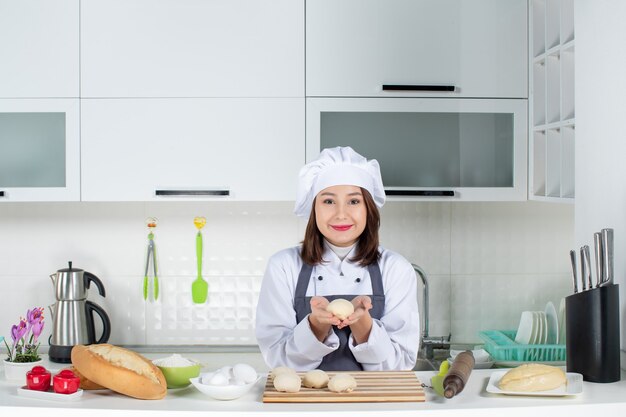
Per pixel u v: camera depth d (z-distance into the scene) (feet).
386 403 4.22
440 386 4.43
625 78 5.32
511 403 4.26
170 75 8.36
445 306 9.76
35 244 9.56
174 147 8.38
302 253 6.16
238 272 9.62
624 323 5.39
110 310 9.59
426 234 9.73
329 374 4.68
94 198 8.39
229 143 8.39
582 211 6.10
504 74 8.52
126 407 4.12
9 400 4.25
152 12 8.33
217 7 8.33
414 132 8.55
